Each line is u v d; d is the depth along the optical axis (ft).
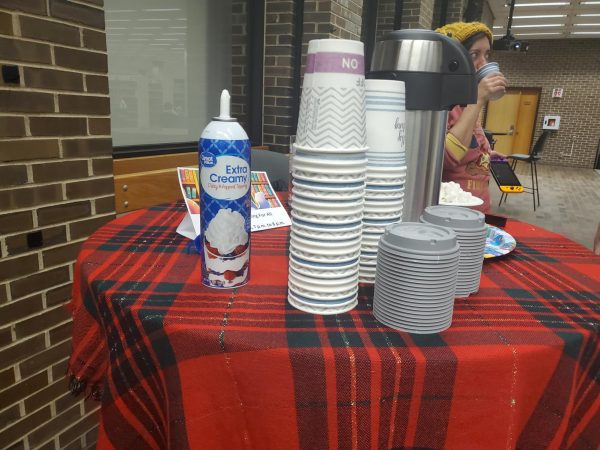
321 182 1.71
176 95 8.59
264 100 10.77
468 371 1.59
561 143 39.68
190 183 2.91
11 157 3.98
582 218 17.39
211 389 1.69
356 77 1.71
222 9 9.49
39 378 4.48
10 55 3.86
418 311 1.71
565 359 1.72
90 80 4.61
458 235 2.01
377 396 1.60
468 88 2.41
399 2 15.11
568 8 27.12
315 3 10.11
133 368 1.88
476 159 5.03
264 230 3.23
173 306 1.90
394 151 2.00
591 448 1.96
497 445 1.69
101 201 4.91
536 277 2.41
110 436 1.98
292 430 1.65
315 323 1.81
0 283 4.04
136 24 7.42
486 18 27.04
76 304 2.41
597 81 37.42
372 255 2.13
